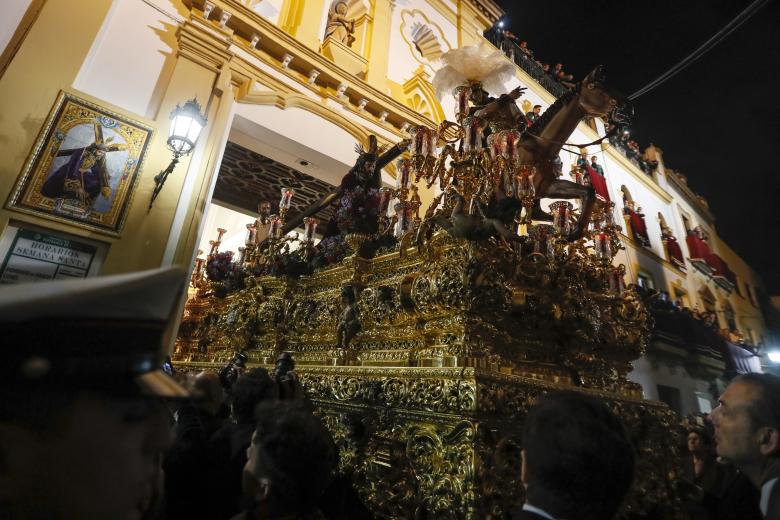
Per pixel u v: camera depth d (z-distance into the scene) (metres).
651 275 13.46
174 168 5.51
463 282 2.88
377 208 4.51
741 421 1.86
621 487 1.14
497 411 2.43
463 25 12.02
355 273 4.06
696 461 3.69
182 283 0.90
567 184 4.67
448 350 2.88
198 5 6.68
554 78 14.63
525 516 1.15
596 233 4.31
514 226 4.21
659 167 18.03
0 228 4.25
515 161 3.55
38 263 4.40
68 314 0.64
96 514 0.65
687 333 10.99
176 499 1.99
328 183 8.88
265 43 7.32
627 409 3.40
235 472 2.09
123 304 0.73
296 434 1.51
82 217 4.73
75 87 5.14
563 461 1.13
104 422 0.68
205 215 5.77
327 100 7.93
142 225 5.10
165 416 0.85
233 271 6.21
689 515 3.15
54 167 4.68
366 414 3.07
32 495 0.60
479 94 4.58
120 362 0.71
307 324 4.41
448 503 2.21
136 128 5.35
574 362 3.60
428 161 3.64
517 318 3.26
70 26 5.33
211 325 6.22
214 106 6.30
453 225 3.11
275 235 5.47
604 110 4.96
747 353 13.90
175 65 6.11
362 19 9.92
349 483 2.86
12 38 4.89
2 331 0.58
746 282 22.27
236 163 9.02
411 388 2.74
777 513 1.62
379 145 8.19
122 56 5.71
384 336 3.60
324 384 3.52
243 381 2.41
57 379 0.63
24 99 4.73
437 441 2.46
